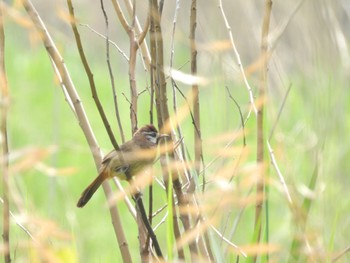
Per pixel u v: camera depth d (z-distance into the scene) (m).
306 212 7.57
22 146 16.48
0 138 6.12
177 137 7.70
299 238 7.16
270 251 6.72
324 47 9.67
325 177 9.30
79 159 16.42
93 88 6.52
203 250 6.99
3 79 5.93
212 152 5.73
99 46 22.41
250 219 10.34
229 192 5.61
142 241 7.32
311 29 9.79
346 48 9.80
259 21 10.53
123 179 7.62
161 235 10.81
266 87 7.16
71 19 6.23
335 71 9.79
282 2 11.20
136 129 7.45
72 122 18.52
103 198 14.72
